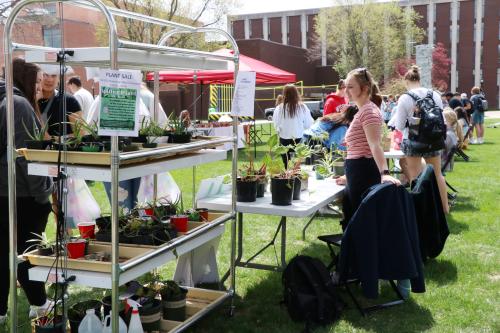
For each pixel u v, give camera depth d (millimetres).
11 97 2475
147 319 2816
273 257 4637
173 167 2828
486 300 3670
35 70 3145
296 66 42438
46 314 2715
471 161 10742
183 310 3094
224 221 3352
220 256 4664
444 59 45062
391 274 3184
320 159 4934
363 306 3596
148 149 2613
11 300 2592
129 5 22719
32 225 3074
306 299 3281
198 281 3812
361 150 3721
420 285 3361
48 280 2510
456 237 5160
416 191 4035
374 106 3645
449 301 3656
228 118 12094
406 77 5633
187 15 24938
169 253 2787
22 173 2873
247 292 3869
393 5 40688
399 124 5527
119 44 2244
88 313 2564
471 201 6809
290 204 3545
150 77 9852
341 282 3264
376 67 39844
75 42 20531
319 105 18781
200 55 2887
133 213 3184
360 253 3139
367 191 3342
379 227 3166
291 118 7621
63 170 2432
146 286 3195
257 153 12297
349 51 40750
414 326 3275
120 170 2373
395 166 6773
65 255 2490
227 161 10891
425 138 5375
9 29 2430
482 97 14336
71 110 3791
